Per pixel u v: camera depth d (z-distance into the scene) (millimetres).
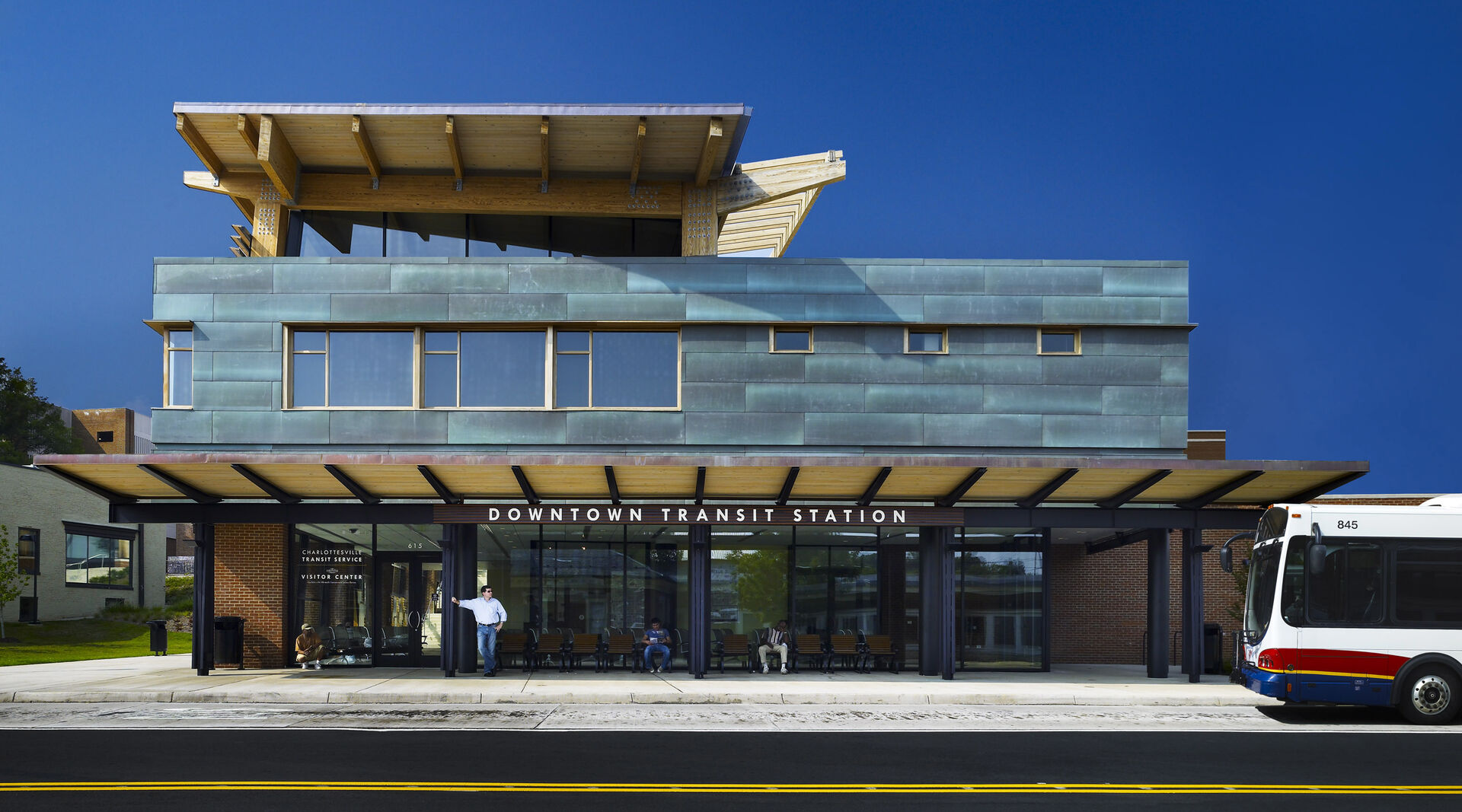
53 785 10523
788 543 24859
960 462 19797
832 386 24375
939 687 20156
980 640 24641
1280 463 19828
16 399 71000
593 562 24828
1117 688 20438
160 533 53375
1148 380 24625
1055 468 19891
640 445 24062
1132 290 24672
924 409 24375
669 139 24266
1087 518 21969
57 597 44562
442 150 24766
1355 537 16531
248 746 13070
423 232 25922
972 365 24516
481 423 24047
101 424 75625
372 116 23391
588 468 20234
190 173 25422
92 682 20609
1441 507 17234
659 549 24922
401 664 24594
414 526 24891
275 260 24156
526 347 24359
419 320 24062
